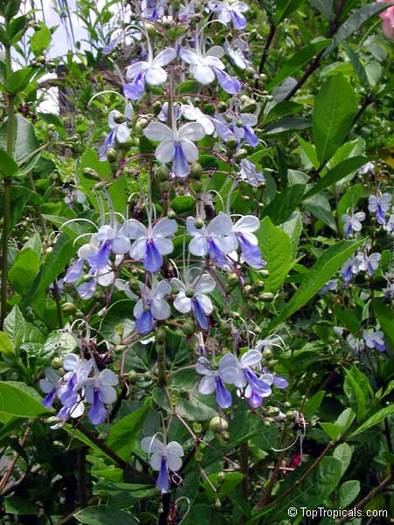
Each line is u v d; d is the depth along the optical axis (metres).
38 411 0.30
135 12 0.34
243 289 0.32
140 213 0.32
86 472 0.48
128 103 0.30
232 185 0.32
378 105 0.84
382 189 0.68
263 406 0.36
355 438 0.45
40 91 0.80
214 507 0.33
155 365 0.32
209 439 0.34
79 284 0.34
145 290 0.28
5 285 0.42
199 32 0.32
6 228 0.42
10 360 0.35
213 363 0.29
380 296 0.57
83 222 0.41
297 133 0.67
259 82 0.43
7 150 0.44
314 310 0.61
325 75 0.68
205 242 0.28
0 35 0.43
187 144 0.28
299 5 0.52
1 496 0.50
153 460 0.30
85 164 0.37
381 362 0.48
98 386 0.29
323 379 0.53
